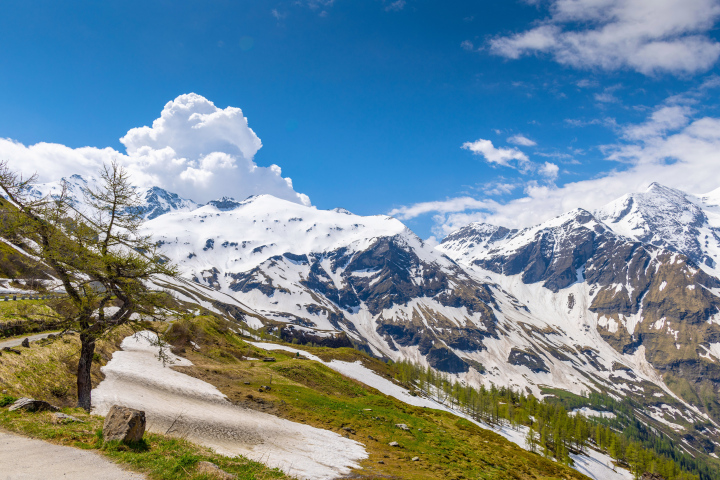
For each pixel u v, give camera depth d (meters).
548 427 182.25
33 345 40.88
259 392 65.69
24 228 25.84
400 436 60.78
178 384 54.56
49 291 29.00
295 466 33.50
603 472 160.00
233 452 32.47
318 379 92.44
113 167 28.17
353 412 68.75
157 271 29.38
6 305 49.31
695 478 177.00
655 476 166.88
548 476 66.38
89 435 21.02
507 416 196.12
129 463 18.12
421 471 43.72
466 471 50.41
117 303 31.48
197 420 40.00
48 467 16.08
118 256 27.80
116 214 28.53
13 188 25.58
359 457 43.38
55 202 26.94
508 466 63.03
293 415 57.34
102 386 42.00
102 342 59.22
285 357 121.56
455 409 166.50
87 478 15.73
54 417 22.28
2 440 17.97
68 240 27.12
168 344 79.12
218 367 76.94
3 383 29.67
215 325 115.69
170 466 18.47
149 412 37.41
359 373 144.38
